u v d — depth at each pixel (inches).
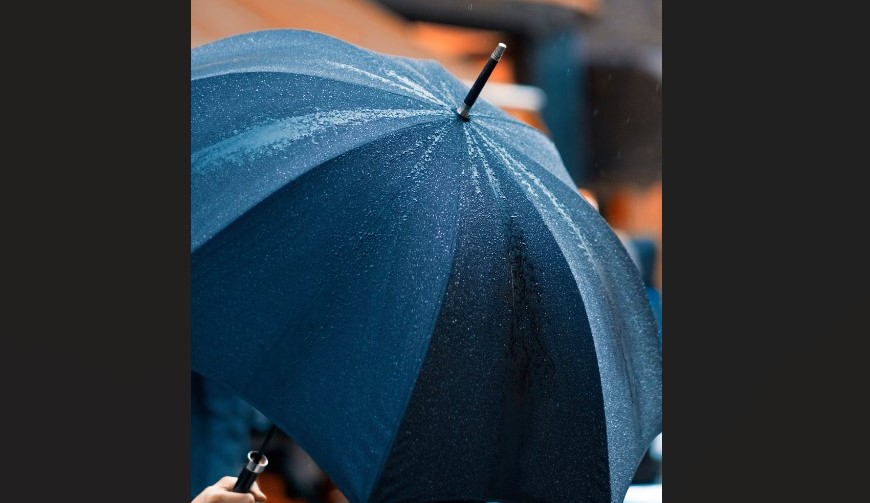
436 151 113.7
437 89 118.2
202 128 114.7
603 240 118.7
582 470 115.0
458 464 111.9
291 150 113.4
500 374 112.5
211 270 111.9
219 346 111.3
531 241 114.0
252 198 112.5
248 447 132.0
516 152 116.6
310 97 115.0
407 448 110.7
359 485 110.6
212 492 113.2
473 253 112.3
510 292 112.9
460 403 111.7
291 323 111.6
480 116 117.0
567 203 117.3
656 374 120.2
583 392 114.8
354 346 111.4
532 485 113.9
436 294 111.3
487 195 113.5
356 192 112.6
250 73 115.9
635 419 118.3
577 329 114.7
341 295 111.8
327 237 112.2
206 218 112.7
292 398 111.2
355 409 111.0
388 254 112.0
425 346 110.8
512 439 113.1
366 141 113.5
